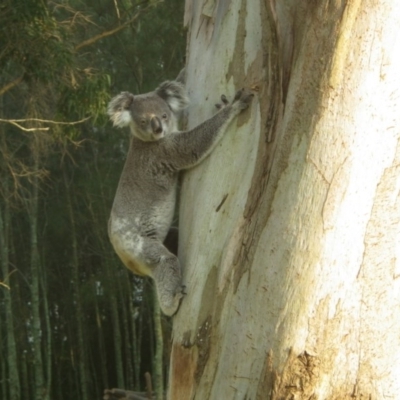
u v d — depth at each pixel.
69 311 24.36
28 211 20.88
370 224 5.00
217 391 5.36
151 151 7.45
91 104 15.09
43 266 22.73
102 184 21.92
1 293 24.02
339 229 4.96
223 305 5.52
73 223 22.17
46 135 17.33
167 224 7.43
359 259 4.98
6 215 20.72
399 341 5.02
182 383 5.70
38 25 14.60
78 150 22.03
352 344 4.95
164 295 6.23
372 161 5.01
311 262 4.97
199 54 6.60
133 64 20.12
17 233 23.89
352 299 4.95
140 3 17.78
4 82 18.84
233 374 5.21
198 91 6.54
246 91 5.90
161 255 6.94
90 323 24.94
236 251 5.53
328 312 4.93
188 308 5.80
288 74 5.50
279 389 4.97
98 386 24.77
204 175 6.18
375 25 5.06
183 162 6.73
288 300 4.99
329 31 5.11
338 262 4.95
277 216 5.14
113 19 19.48
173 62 20.16
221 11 6.30
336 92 5.05
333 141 5.02
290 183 5.11
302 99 5.16
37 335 21.12
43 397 21.08
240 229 5.55
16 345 23.72
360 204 4.99
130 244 7.31
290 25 5.52
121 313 24.66
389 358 4.99
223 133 6.03
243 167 5.75
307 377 4.93
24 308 24.08
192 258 5.93
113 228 7.51
